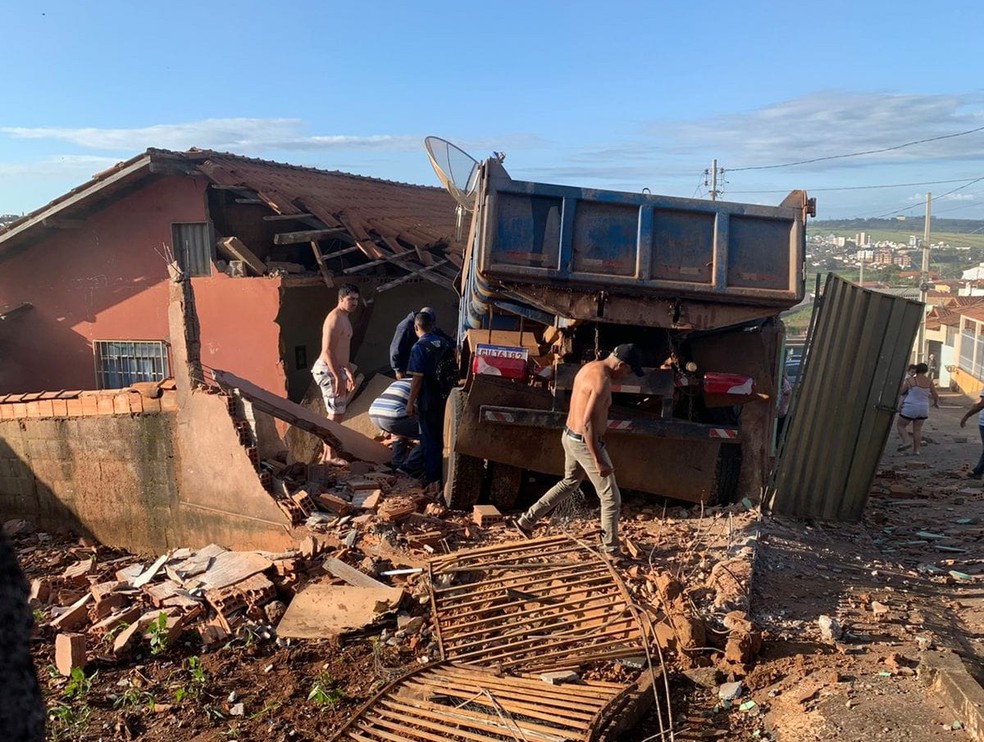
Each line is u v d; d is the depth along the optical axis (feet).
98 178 44.65
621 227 22.26
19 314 49.73
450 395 23.82
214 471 23.58
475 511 23.06
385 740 13.83
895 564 23.52
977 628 19.03
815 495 27.71
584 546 20.33
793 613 18.58
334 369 31.60
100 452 26.03
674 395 23.93
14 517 28.40
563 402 23.11
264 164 56.13
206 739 14.60
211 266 45.06
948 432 62.90
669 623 17.03
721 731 14.12
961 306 158.10
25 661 3.85
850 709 14.21
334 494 23.81
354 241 46.98
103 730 15.31
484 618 17.74
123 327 48.24
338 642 17.69
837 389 27.22
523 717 13.92
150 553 25.57
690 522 23.54
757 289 22.31
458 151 27.81
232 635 18.52
